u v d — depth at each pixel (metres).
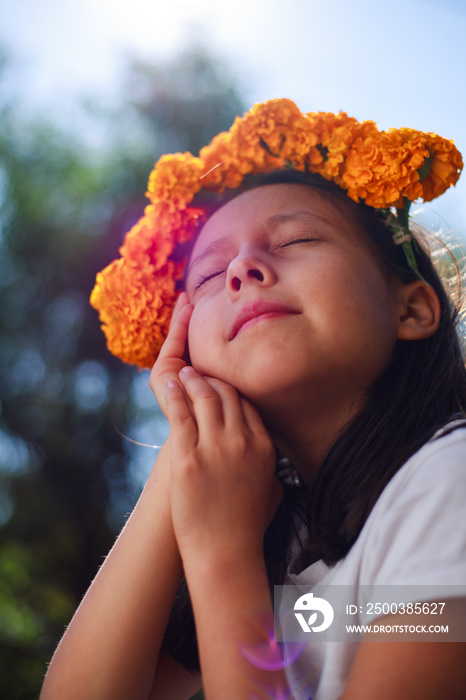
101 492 5.84
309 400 1.02
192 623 1.14
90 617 1.03
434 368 1.12
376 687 0.70
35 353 6.04
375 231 1.19
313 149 1.26
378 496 0.91
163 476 1.09
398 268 1.19
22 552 5.43
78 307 6.18
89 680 0.99
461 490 0.77
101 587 1.05
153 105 6.62
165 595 1.02
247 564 0.88
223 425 0.98
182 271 1.45
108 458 5.88
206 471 0.94
